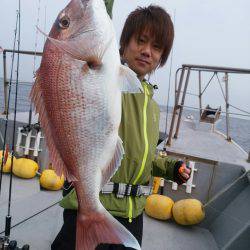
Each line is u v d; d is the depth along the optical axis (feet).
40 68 2.32
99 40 2.36
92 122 2.40
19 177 7.82
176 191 7.14
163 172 4.06
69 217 3.32
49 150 2.35
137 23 3.23
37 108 2.32
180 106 8.12
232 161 7.20
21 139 8.38
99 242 2.40
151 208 6.69
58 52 2.30
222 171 7.05
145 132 3.38
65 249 3.29
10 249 4.05
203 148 8.48
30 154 8.32
